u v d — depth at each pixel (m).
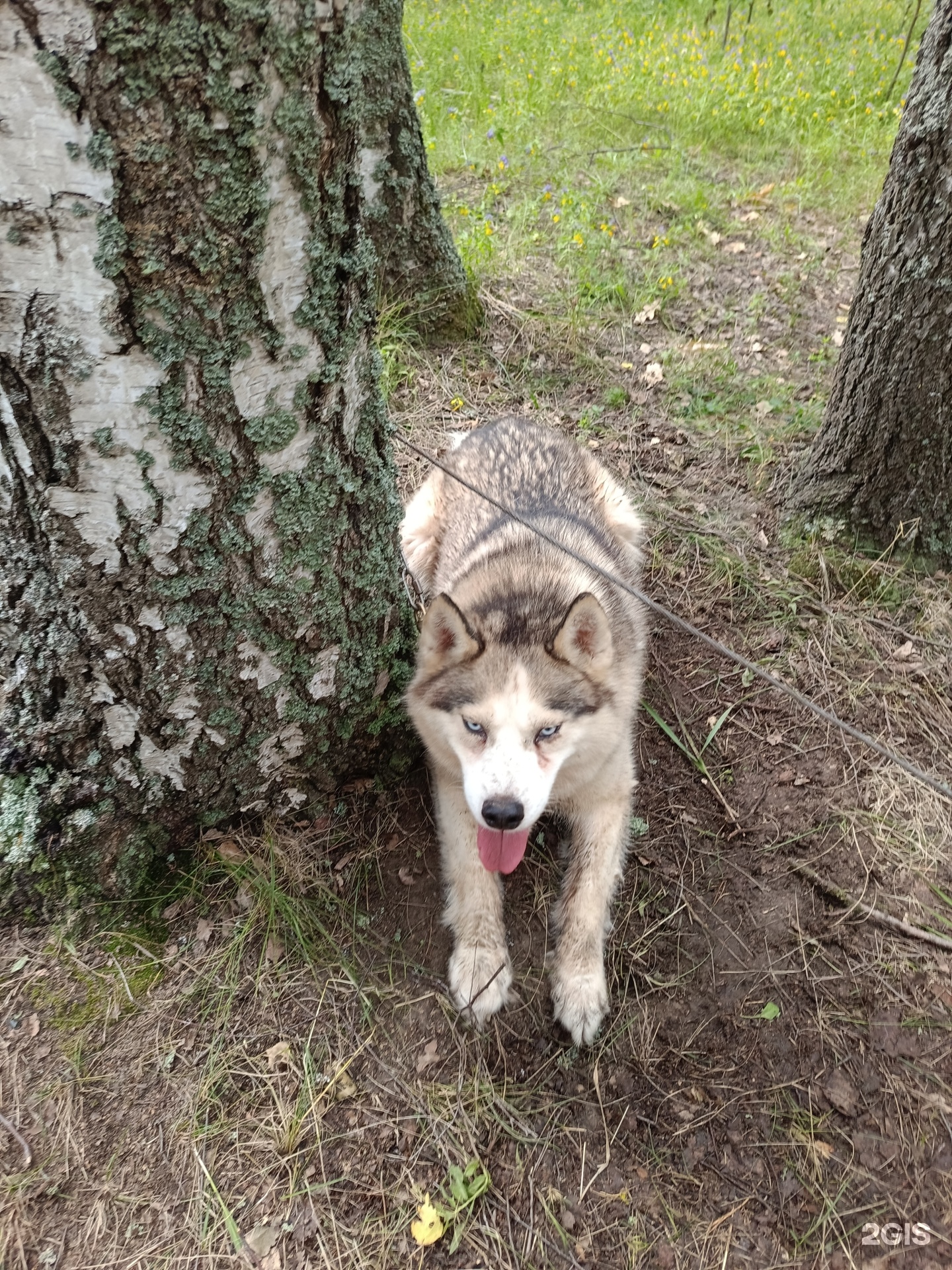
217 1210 0.66
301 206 0.60
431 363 1.48
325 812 0.88
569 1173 0.70
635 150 2.08
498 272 1.66
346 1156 0.69
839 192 2.02
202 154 0.55
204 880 0.81
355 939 0.82
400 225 1.40
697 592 1.16
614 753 0.86
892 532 1.15
